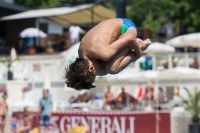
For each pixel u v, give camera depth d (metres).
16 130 51.09
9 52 85.06
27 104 57.56
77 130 47.38
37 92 62.62
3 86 68.19
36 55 75.06
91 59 16.53
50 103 50.91
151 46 55.41
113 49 16.20
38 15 81.94
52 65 71.50
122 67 16.98
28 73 70.56
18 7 94.56
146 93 53.97
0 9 93.00
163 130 48.09
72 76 16.39
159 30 72.38
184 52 69.81
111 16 84.81
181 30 72.50
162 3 86.94
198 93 47.94
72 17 85.00
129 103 54.25
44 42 82.25
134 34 17.41
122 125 49.53
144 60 62.16
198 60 63.47
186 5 83.94
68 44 77.50
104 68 17.00
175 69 50.81
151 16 122.38
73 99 59.00
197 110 46.84
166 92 56.19
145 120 48.72
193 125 46.34
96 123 50.66
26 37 84.00
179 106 53.00
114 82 62.59
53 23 90.44
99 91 62.97
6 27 88.88
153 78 52.41
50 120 52.47
